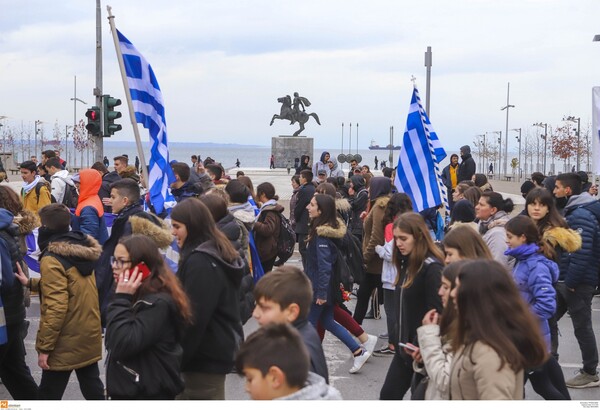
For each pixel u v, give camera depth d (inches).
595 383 311.6
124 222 275.9
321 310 322.3
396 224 220.7
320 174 629.0
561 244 272.2
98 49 804.6
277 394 123.6
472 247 199.8
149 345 179.8
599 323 431.2
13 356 259.0
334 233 313.4
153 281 183.2
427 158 368.8
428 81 764.0
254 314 167.2
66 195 499.8
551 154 3137.3
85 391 243.0
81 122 3004.4
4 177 511.8
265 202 404.5
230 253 200.5
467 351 144.2
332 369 337.1
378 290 432.5
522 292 235.6
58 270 231.0
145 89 328.8
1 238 242.8
